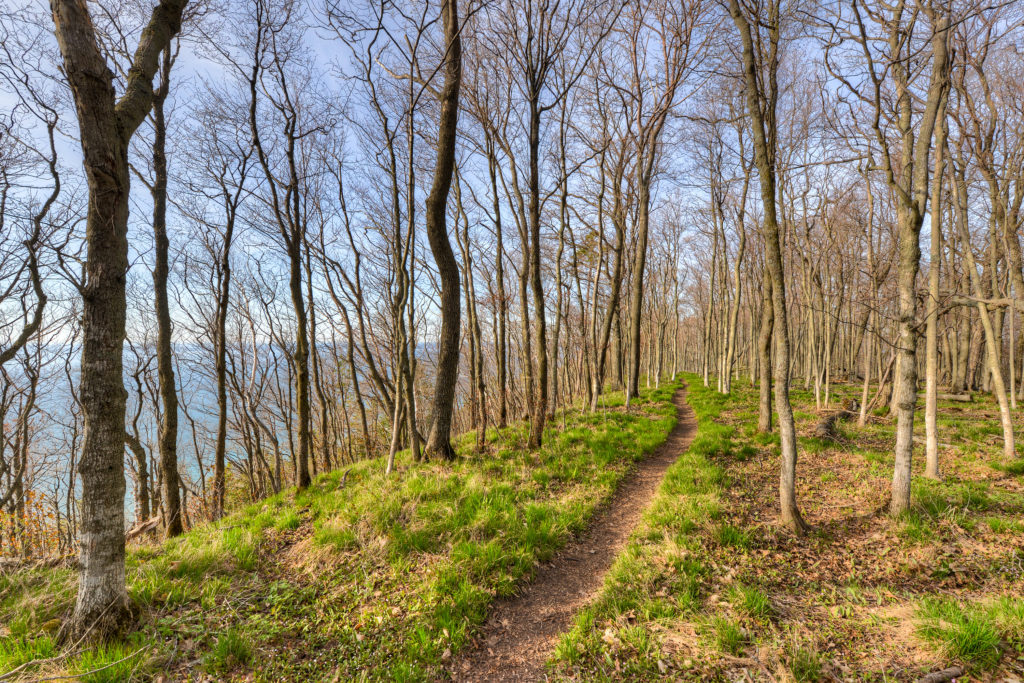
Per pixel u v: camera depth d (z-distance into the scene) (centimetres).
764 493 696
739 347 3600
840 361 3181
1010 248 1114
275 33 927
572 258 1505
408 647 381
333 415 2175
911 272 559
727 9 572
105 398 375
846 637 357
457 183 1222
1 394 1217
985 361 1948
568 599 467
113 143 364
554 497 703
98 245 365
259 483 1872
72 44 339
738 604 407
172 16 427
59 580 471
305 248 1340
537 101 958
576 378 2328
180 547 577
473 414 1448
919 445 930
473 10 797
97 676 326
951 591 423
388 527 575
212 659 366
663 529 566
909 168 612
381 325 2003
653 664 344
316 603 452
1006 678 292
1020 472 731
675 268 2855
